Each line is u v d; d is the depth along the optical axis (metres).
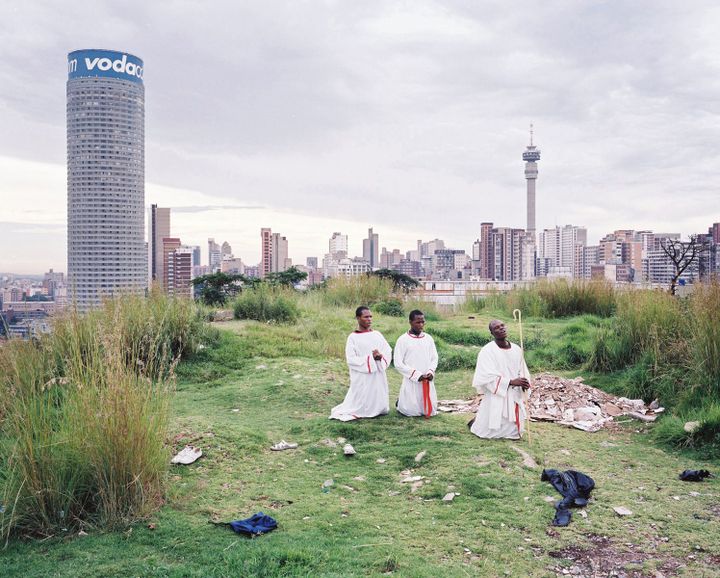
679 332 9.30
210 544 4.48
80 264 197.12
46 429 5.12
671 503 5.23
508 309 19.77
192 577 3.97
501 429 7.13
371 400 8.17
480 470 5.97
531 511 5.07
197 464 6.24
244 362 11.63
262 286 18.56
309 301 19.67
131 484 5.07
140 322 10.21
